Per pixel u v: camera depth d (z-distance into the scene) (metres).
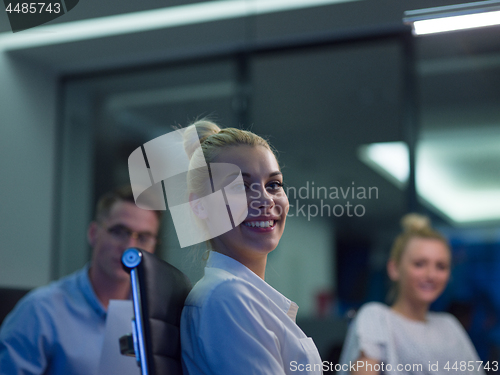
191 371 1.13
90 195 4.93
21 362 1.91
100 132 4.99
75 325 2.02
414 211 4.18
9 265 4.39
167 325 1.12
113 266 2.03
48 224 4.83
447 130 4.24
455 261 3.98
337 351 2.81
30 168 4.70
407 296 2.56
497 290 3.84
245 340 1.08
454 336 2.54
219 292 1.14
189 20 4.08
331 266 4.16
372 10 3.90
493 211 4.06
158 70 4.88
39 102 4.84
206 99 4.72
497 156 4.13
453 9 1.97
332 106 4.43
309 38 4.46
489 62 4.20
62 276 4.86
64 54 4.71
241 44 4.57
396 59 4.34
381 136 4.33
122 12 3.80
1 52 4.53
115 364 1.58
